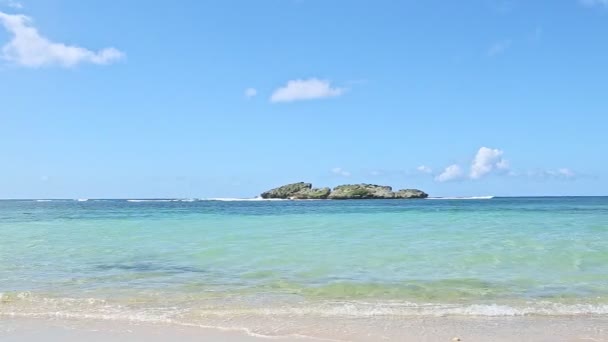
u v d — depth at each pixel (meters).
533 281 12.18
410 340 7.60
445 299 10.41
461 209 56.34
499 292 11.04
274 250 17.86
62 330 8.10
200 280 12.53
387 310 9.48
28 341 7.49
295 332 8.02
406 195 140.38
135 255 16.91
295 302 10.16
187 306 9.84
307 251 17.52
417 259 15.52
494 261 15.04
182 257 16.38
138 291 11.27
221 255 16.73
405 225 29.69
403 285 11.81
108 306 9.82
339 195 136.00
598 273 13.11
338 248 18.30
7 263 15.31
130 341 7.50
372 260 15.40
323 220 35.66
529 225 28.94
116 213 51.44
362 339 7.64
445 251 17.22
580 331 8.08
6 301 10.27
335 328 8.26
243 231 26.12
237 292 11.14
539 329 8.20
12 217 43.41
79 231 26.97
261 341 7.54
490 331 8.09
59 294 10.95
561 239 20.61
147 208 68.81
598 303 9.98
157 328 8.24
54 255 17.03
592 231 24.47
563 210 51.56
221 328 8.24
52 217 43.03
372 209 58.44
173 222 34.34
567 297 10.53
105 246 19.53
